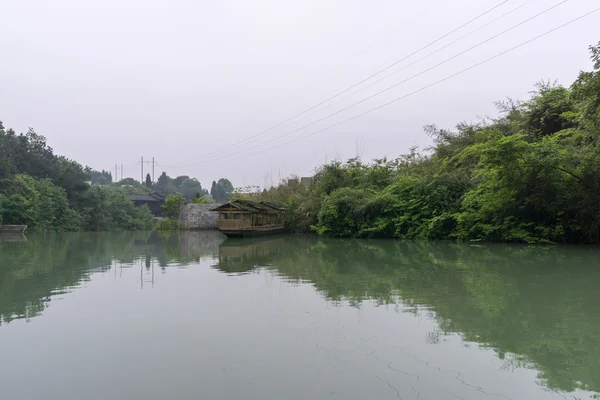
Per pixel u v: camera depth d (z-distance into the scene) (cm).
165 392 423
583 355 511
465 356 510
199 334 605
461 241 2084
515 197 1831
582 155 1636
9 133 4928
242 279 1066
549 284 935
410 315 693
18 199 3825
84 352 540
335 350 534
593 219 1658
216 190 10219
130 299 837
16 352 543
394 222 2495
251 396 411
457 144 2767
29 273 1193
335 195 2903
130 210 5750
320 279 1052
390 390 420
